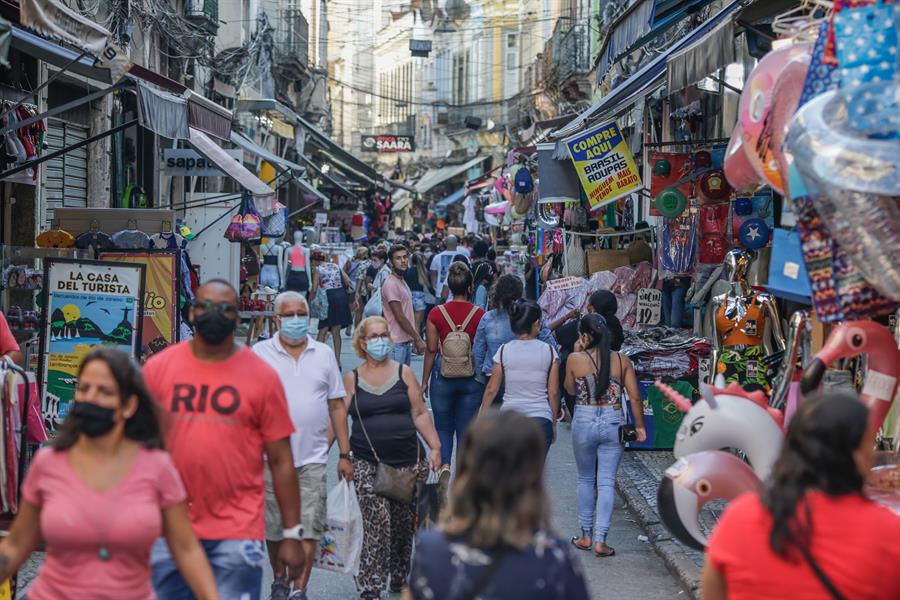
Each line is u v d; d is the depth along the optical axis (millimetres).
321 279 19750
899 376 6141
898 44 5715
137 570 4684
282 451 5738
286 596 7344
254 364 5684
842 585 3734
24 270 10516
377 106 99062
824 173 5141
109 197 20875
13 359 8156
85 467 4637
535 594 3461
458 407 10477
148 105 12258
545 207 21344
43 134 14688
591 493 9523
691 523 6008
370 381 7965
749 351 10898
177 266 11430
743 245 11008
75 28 9586
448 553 3492
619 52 15453
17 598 7516
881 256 5188
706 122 17016
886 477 5871
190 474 5520
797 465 3840
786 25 6957
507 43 68250
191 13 28312
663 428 13281
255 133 37469
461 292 10711
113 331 9820
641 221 19453
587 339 9367
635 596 8266
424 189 66312
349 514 7465
